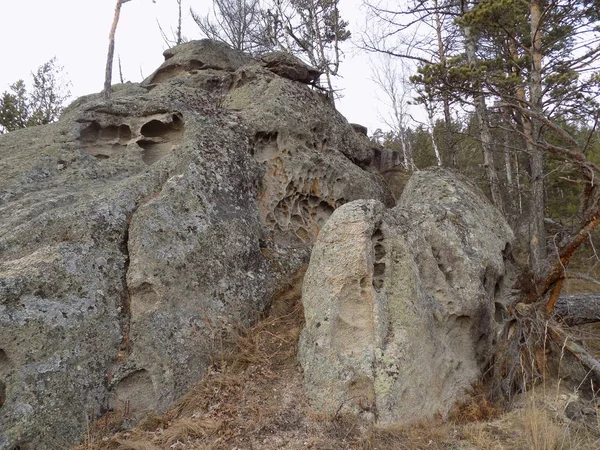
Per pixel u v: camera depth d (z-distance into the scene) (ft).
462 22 27.84
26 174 21.01
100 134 25.13
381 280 17.42
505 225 24.40
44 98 65.77
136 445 13.94
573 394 17.39
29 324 14.80
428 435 14.84
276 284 22.12
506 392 17.16
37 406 14.12
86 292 16.47
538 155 26.43
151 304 17.69
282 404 15.90
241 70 33.04
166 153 24.53
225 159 23.26
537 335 17.92
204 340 17.95
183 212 19.97
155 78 39.70
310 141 29.89
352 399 15.39
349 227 17.52
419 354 16.46
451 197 22.66
